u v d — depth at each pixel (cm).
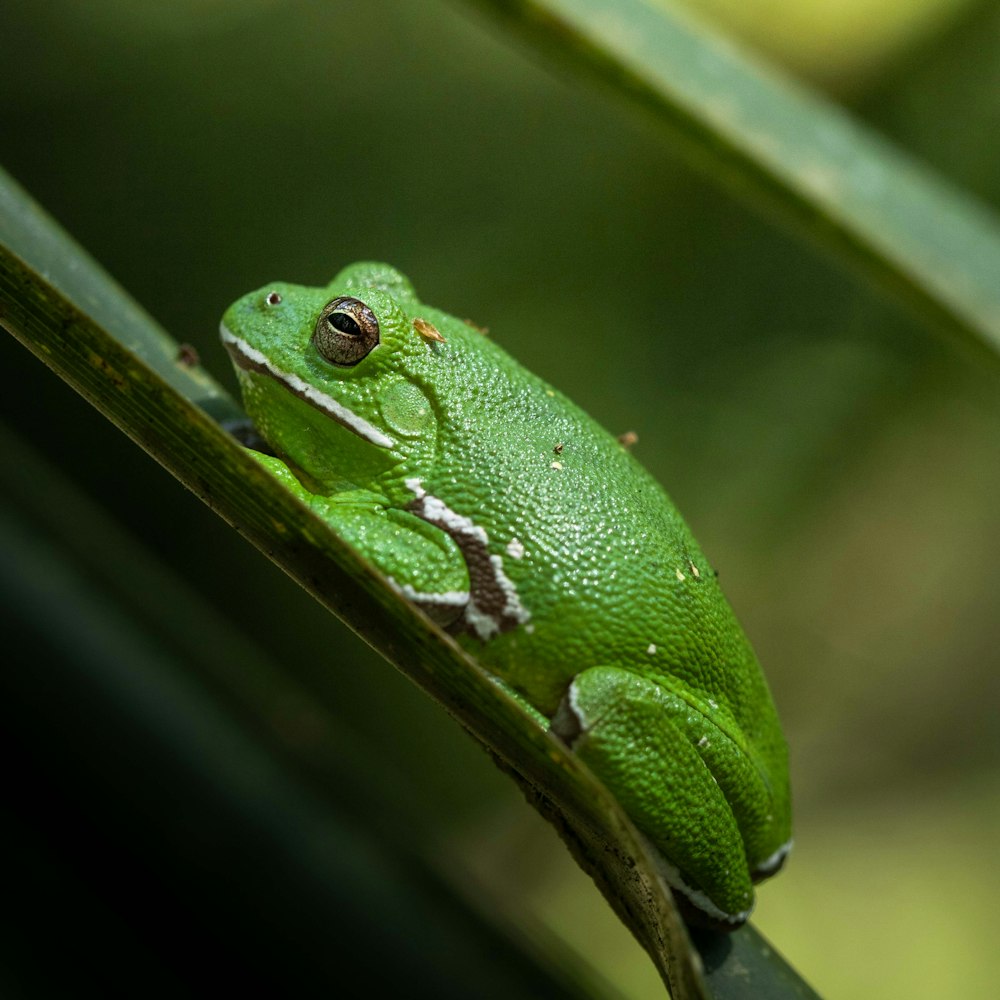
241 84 53
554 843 53
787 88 36
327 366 38
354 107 54
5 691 35
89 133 51
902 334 53
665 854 37
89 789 35
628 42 36
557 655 37
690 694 37
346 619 35
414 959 35
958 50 49
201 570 49
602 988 36
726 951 36
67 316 34
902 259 36
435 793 51
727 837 37
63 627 36
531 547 37
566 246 54
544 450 38
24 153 50
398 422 38
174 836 35
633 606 37
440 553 38
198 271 51
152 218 51
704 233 54
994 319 36
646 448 54
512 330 53
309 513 34
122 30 52
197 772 36
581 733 37
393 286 39
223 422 38
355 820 36
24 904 35
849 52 51
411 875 36
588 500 38
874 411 54
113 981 35
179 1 53
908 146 51
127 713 36
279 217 53
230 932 35
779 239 54
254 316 38
